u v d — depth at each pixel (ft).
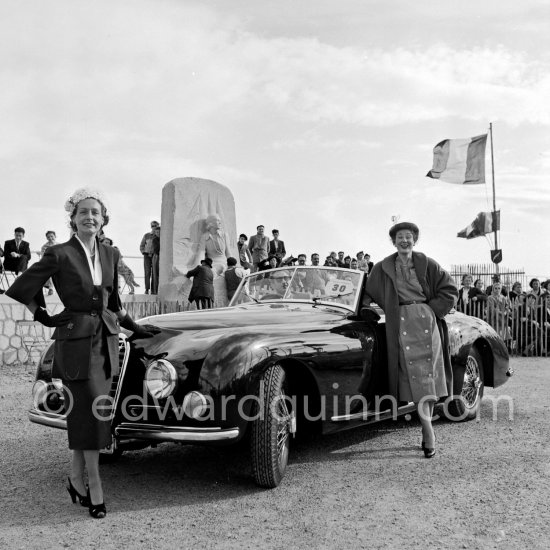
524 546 11.37
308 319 16.93
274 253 57.11
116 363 12.97
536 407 24.41
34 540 11.85
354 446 18.70
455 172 68.80
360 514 13.06
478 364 22.29
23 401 26.71
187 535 12.05
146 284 58.39
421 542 11.60
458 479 15.37
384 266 17.72
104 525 12.59
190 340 14.40
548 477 15.46
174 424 13.85
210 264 47.91
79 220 12.89
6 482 15.46
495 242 70.13
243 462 17.10
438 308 17.34
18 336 40.45
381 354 17.88
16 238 45.98
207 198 57.11
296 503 13.75
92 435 12.56
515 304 47.57
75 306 12.55
